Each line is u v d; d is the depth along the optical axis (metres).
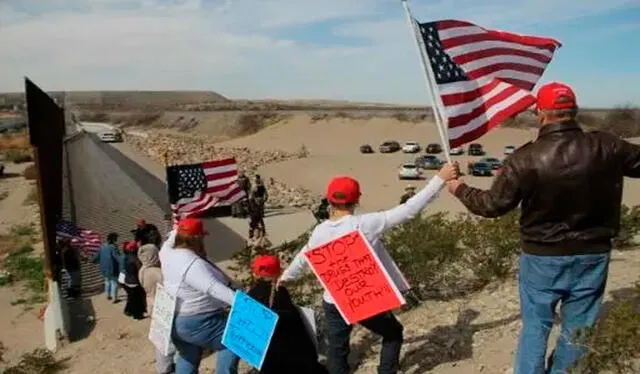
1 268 20.47
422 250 7.50
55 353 10.64
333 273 4.41
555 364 3.65
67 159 44.78
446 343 5.71
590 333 3.38
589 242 3.45
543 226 3.51
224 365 5.00
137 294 12.56
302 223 26.78
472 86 4.74
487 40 4.82
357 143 111.94
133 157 64.19
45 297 16.48
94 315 13.16
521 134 96.25
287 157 72.19
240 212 25.03
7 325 14.20
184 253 4.89
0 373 10.04
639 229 9.53
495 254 7.91
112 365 8.73
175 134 158.50
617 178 3.44
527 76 4.89
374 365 5.65
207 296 4.89
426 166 64.12
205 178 14.82
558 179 3.38
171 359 5.83
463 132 4.66
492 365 5.03
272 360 4.70
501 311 6.37
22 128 146.75
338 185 4.39
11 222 31.27
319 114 139.00
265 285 4.79
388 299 4.31
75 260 14.85
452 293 7.62
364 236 4.31
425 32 4.72
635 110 91.81
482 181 53.25
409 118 125.62
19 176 57.59
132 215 26.08
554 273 3.51
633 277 6.70
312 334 4.83
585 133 3.46
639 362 3.40
